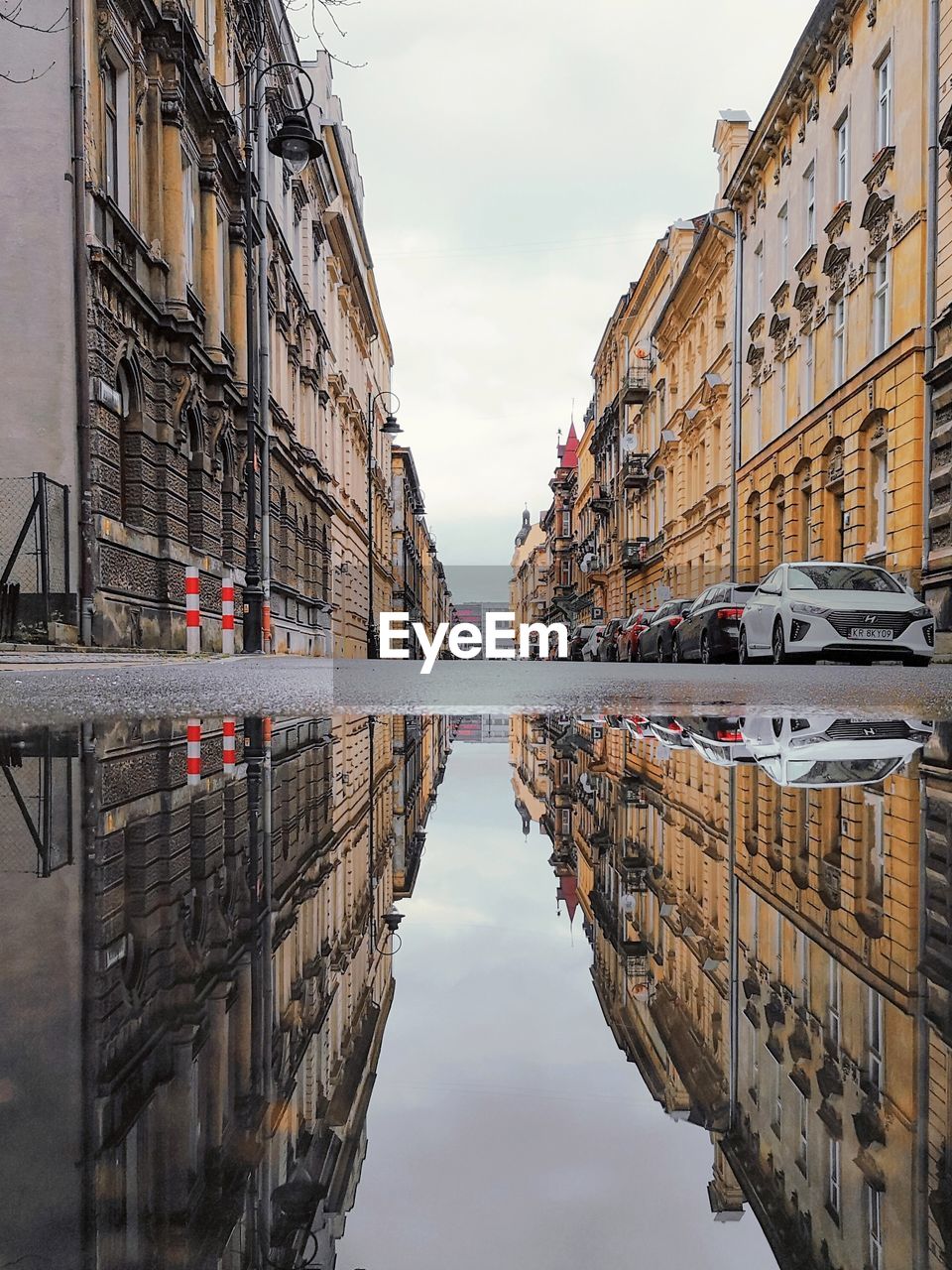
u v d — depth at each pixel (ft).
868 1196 1.70
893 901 4.46
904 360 51.42
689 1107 2.16
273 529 75.00
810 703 19.56
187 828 6.39
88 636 38.60
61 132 39.06
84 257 39.17
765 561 79.10
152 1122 2.02
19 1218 1.60
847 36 60.54
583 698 21.62
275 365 77.15
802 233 69.97
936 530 48.60
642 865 5.49
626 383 136.77
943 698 20.77
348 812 7.63
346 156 119.14
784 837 6.19
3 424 38.60
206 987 3.11
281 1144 1.94
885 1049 2.53
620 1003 3.02
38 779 8.63
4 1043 2.52
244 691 21.26
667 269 120.16
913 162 50.67
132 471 46.34
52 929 3.86
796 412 71.20
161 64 49.49
